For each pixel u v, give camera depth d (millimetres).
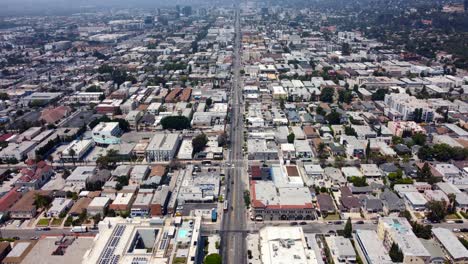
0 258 193375
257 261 193750
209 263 182625
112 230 198125
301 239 190500
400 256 185750
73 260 180625
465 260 186875
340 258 192000
